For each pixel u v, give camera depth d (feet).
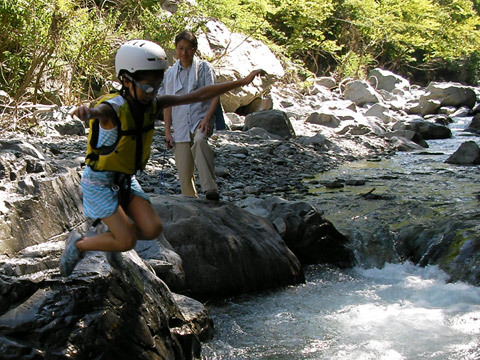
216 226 19.03
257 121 49.47
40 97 43.34
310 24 89.51
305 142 47.11
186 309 15.33
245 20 72.08
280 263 19.92
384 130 59.31
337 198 29.25
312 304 18.49
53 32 41.81
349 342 15.72
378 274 21.66
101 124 10.78
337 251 22.43
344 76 91.35
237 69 57.11
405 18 109.19
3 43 40.34
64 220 16.05
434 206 26.48
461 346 15.44
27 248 14.44
